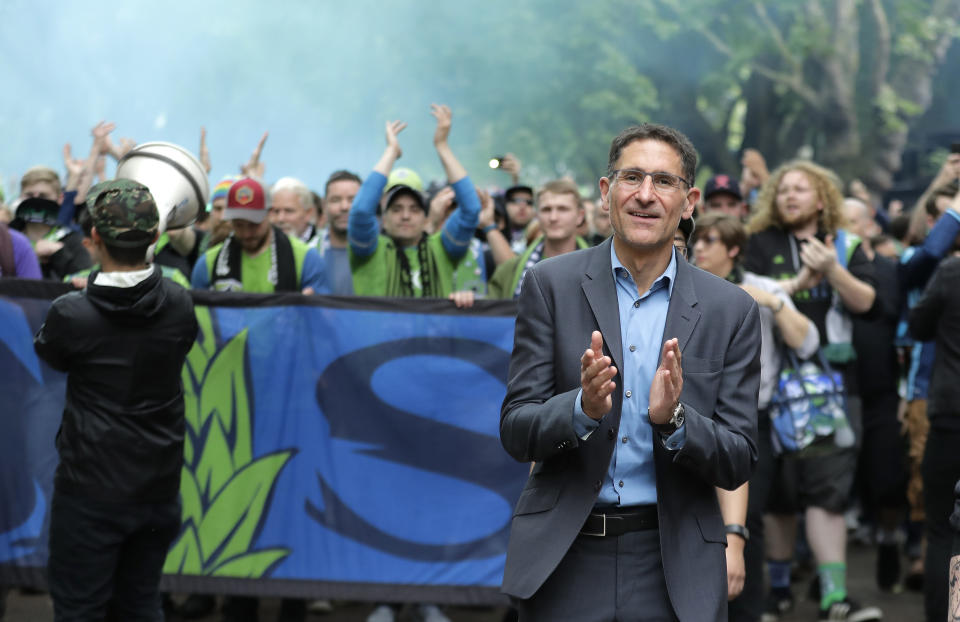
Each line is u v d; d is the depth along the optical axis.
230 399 5.67
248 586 5.64
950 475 5.28
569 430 2.96
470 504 5.66
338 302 5.67
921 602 6.98
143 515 4.36
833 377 5.84
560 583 3.12
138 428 4.34
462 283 6.50
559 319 3.17
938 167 18.70
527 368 3.17
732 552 3.77
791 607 6.64
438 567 5.63
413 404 5.66
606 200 3.25
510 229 8.73
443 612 6.57
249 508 5.66
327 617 6.70
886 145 23.25
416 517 5.66
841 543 6.02
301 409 5.67
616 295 3.17
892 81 24.16
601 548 3.12
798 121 24.92
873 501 7.49
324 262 6.45
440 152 6.47
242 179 5.91
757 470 5.66
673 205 3.11
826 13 23.22
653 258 3.17
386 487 5.66
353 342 5.67
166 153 4.89
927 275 6.38
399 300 5.66
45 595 7.08
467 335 5.66
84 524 4.28
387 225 6.50
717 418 3.10
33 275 6.13
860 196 9.48
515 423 3.08
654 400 2.93
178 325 4.39
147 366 4.32
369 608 6.97
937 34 23.94
